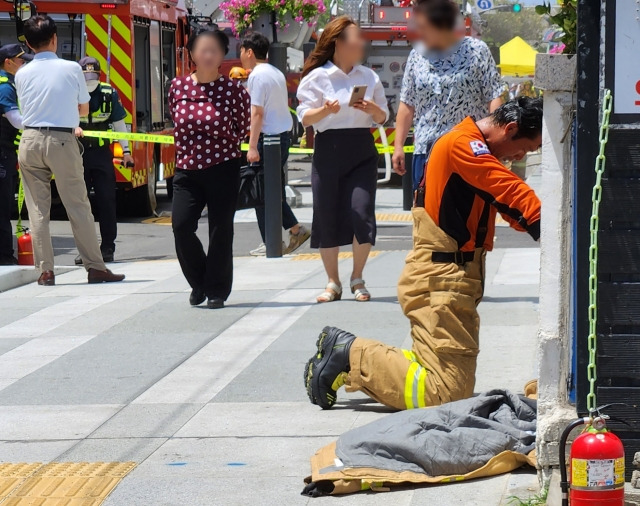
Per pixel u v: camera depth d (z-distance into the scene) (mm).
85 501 9258
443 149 10617
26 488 9625
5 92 22859
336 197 18000
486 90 15797
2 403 12672
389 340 14977
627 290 8258
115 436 11211
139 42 36500
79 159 21547
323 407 11828
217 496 9305
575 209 8422
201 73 17188
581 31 8172
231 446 10719
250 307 18141
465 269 10898
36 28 20891
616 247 8227
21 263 24750
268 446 10664
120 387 13203
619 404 8367
